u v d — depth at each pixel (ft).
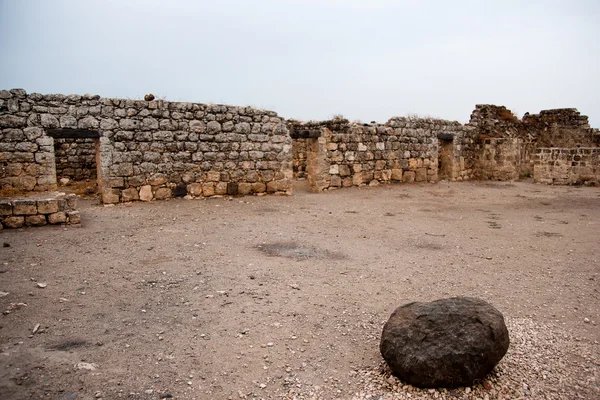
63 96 36.29
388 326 12.23
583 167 62.28
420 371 11.18
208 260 22.54
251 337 14.26
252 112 45.11
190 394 11.17
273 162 46.85
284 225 32.24
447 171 68.80
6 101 34.71
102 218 32.60
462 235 29.99
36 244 24.79
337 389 11.53
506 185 63.62
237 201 42.19
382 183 58.29
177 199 41.22
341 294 18.17
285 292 18.24
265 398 11.10
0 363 12.01
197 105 41.81
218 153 43.37
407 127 60.70
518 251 25.53
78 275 19.67
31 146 35.65
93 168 54.90
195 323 15.16
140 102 38.91
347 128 54.24
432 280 20.13
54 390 11.00
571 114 80.28
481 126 73.87
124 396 10.92
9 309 15.53
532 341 13.91
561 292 18.66
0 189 34.73
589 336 14.43
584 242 27.76
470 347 11.07
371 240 28.19
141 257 22.85
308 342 14.05
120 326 14.75
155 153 39.96
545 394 11.05
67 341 13.57
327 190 52.54
